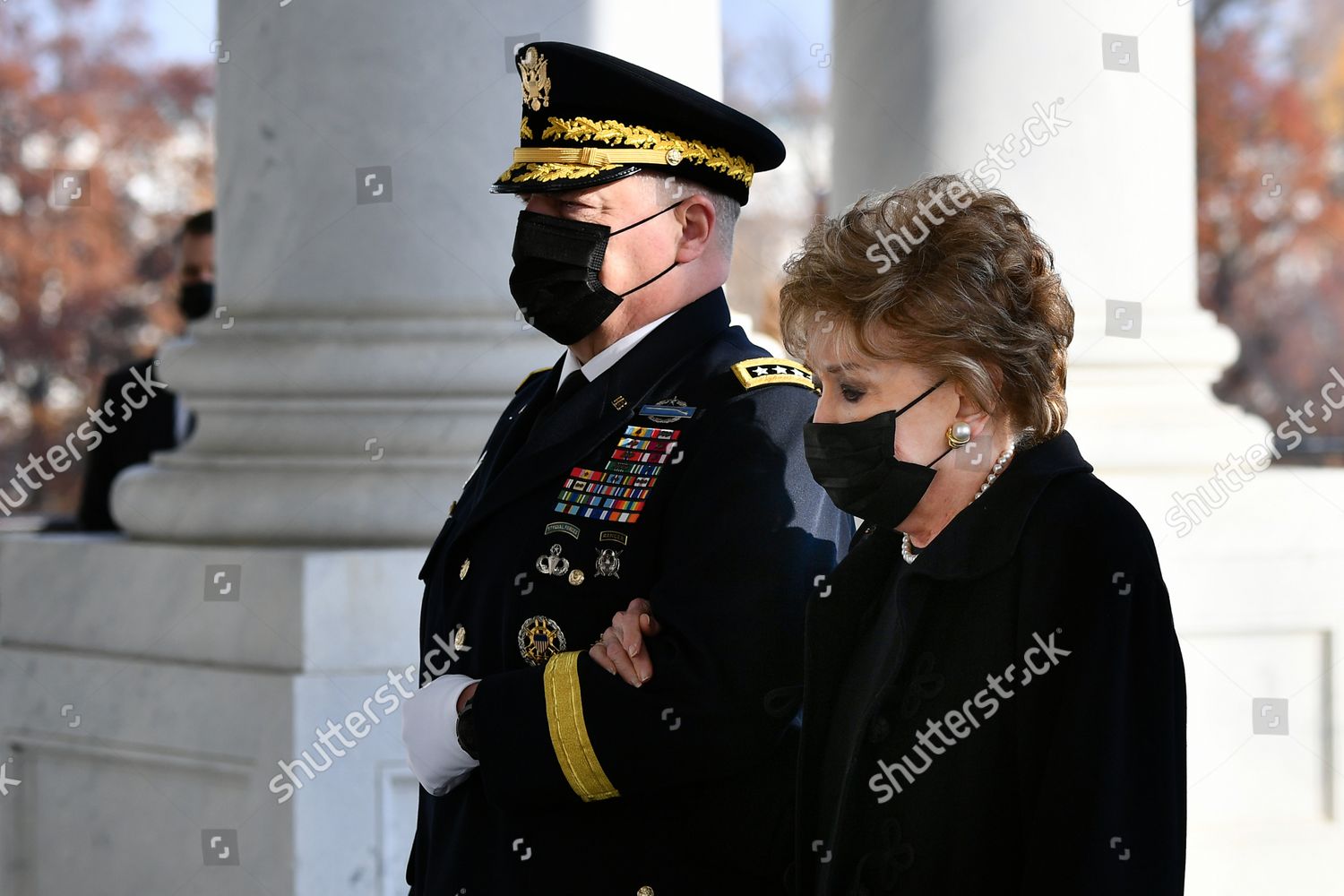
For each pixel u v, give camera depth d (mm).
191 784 12508
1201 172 70312
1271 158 70125
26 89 63812
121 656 13148
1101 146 13133
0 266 64250
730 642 7211
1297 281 70625
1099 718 5516
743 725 7199
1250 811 13070
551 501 8047
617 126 8086
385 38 12602
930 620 6117
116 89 65375
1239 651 13109
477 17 12633
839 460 6297
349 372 12703
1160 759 5539
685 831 7566
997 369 6090
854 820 6191
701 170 8242
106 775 13188
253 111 13125
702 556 7402
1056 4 12945
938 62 12914
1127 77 13164
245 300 13305
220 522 12930
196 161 66375
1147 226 13430
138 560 13023
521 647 7883
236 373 13117
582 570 7797
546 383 8898
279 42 12930
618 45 12609
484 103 12648
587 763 7293
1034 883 5543
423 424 12703
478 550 8312
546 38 12578
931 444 6223
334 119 12727
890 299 6035
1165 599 5746
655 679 7227
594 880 7535
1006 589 5941
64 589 13688
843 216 6418
